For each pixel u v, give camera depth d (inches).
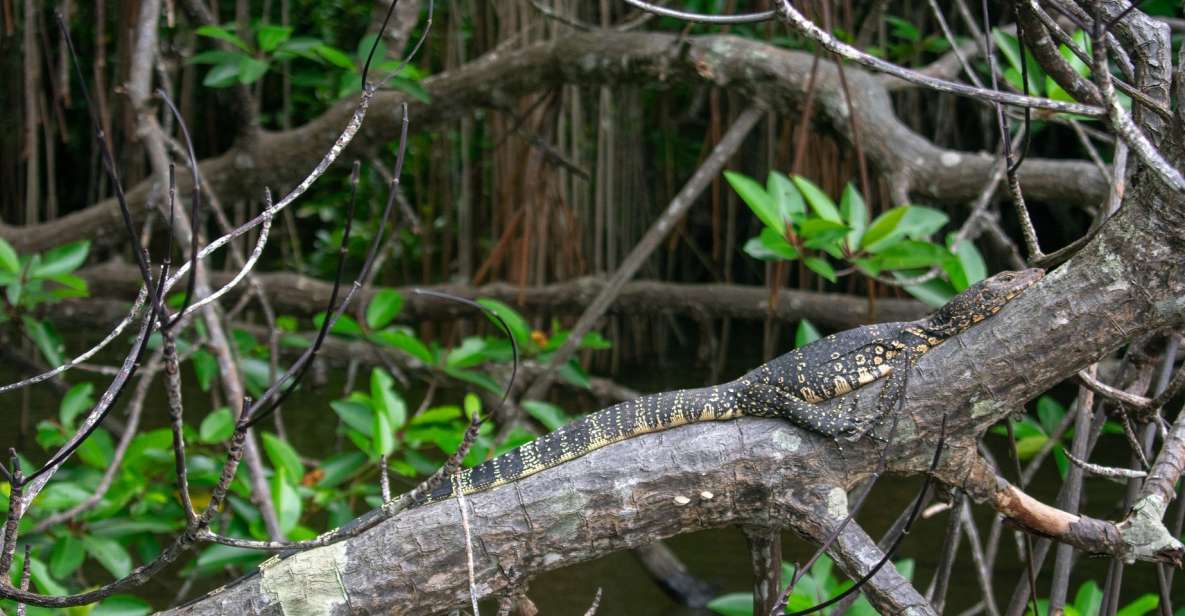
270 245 504.1
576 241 341.1
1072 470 126.2
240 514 174.2
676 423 112.6
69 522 176.4
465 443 88.8
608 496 103.9
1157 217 89.5
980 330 99.5
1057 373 97.3
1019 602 132.8
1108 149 339.6
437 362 221.1
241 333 230.7
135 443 177.5
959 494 127.9
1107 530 99.5
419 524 105.5
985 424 100.0
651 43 224.7
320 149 246.7
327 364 274.4
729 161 390.9
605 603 245.3
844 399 104.7
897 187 202.8
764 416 108.8
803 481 103.1
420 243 438.9
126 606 163.2
